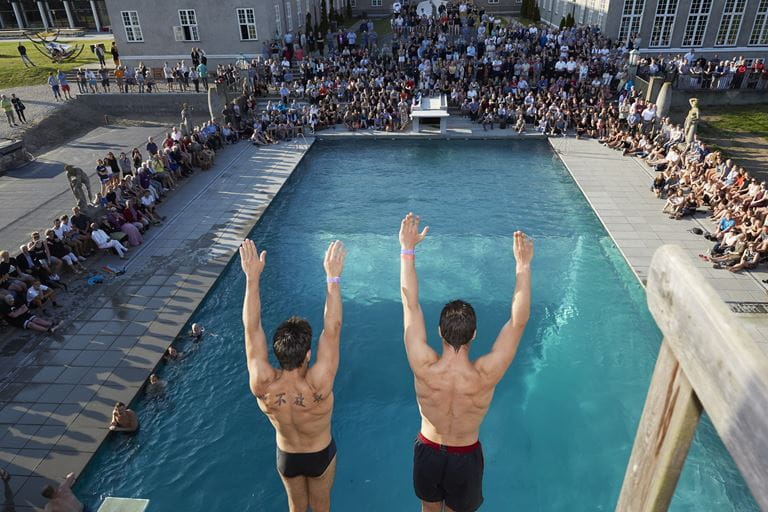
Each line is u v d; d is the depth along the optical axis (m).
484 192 21.42
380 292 14.80
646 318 13.71
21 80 35.25
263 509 9.09
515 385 11.58
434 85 32.00
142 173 19.39
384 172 23.73
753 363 1.15
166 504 9.17
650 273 1.70
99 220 16.94
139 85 31.61
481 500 3.29
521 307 2.88
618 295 14.65
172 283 15.13
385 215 19.59
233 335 13.28
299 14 41.91
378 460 10.02
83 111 30.70
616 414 10.82
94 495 9.30
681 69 30.91
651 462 1.70
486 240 17.61
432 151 26.25
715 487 8.86
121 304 14.18
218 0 34.16
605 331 13.23
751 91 30.02
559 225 18.59
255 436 10.44
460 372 2.92
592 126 26.92
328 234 18.25
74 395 11.15
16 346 12.58
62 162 24.41
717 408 1.26
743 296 13.84
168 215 19.25
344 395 11.46
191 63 36.09
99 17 53.47
